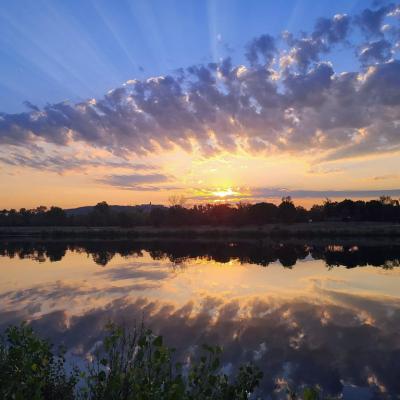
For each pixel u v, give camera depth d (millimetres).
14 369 5617
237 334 12352
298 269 29656
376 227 95562
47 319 14508
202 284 22547
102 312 15562
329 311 15375
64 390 6363
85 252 49938
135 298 18406
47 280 25000
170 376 5000
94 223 130875
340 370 9461
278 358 10266
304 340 11719
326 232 86062
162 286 21938
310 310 15586
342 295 18750
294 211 115625
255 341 11656
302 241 70500
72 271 29797
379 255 41188
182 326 13305
